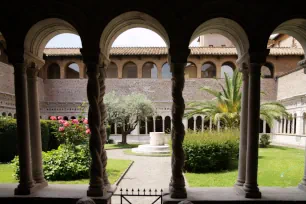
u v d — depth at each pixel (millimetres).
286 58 26750
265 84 27375
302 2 4707
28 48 5094
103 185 4973
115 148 19391
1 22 4785
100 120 5137
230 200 4715
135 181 8992
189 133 12133
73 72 31828
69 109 26438
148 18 5051
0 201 4840
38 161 5566
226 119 16672
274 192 5230
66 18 4773
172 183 4906
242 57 5234
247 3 4730
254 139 4852
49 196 4895
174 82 4859
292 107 23578
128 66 32438
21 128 4934
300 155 14625
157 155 15414
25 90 4984
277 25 4742
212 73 30922
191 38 5137
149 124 28641
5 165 11742
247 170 4941
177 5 4750
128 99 22062
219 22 5109
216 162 10680
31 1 4762
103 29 4781
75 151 9336
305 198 4824
